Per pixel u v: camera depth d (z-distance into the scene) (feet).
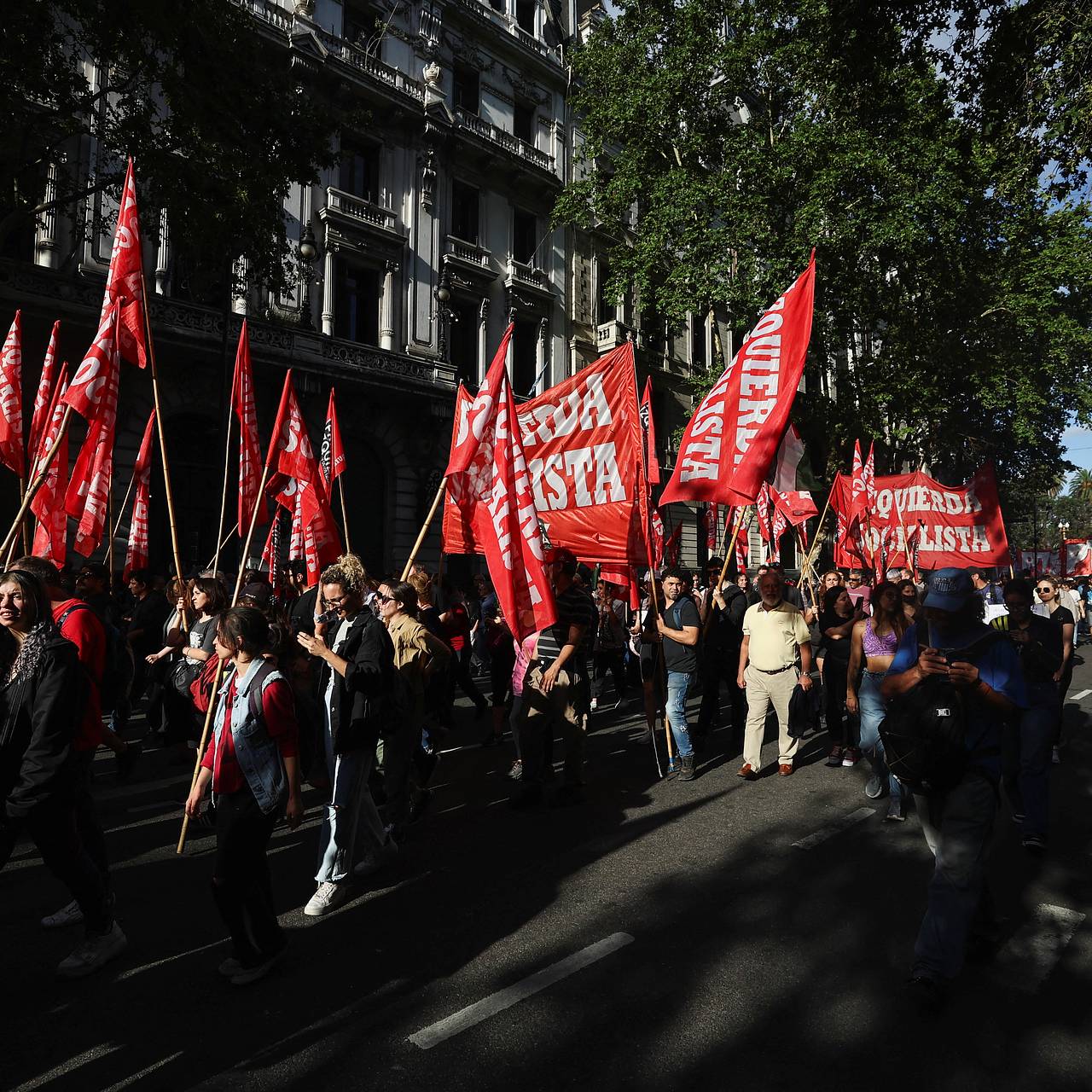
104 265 50.16
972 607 11.05
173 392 52.60
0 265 44.32
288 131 43.27
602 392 24.17
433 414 65.87
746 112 91.71
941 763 10.61
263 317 57.47
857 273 67.72
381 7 66.80
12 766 10.80
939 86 33.19
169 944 12.28
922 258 71.26
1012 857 16.35
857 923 13.08
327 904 13.41
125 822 18.28
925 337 78.13
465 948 12.16
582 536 24.49
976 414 103.65
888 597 20.25
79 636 12.75
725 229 67.00
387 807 16.70
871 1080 8.99
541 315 79.51
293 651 17.88
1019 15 29.84
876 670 19.88
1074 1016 10.37
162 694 23.08
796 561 103.91
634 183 71.10
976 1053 9.53
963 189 63.72
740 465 22.43
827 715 25.03
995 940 11.85
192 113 40.37
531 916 13.29
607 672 44.27
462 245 71.72
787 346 21.98
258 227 42.29
